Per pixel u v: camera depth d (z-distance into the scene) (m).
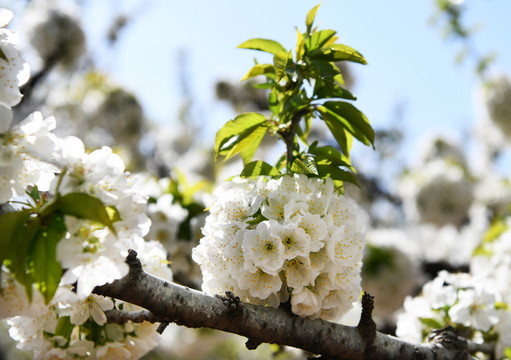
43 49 2.13
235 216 0.79
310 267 0.77
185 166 2.69
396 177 2.93
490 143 2.58
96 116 2.52
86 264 0.71
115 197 0.71
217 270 0.78
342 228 0.78
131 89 2.64
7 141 0.71
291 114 0.85
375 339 0.81
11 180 0.72
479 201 2.27
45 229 0.70
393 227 2.76
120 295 0.75
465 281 0.93
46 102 2.45
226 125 0.84
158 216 1.09
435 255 2.06
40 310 0.71
